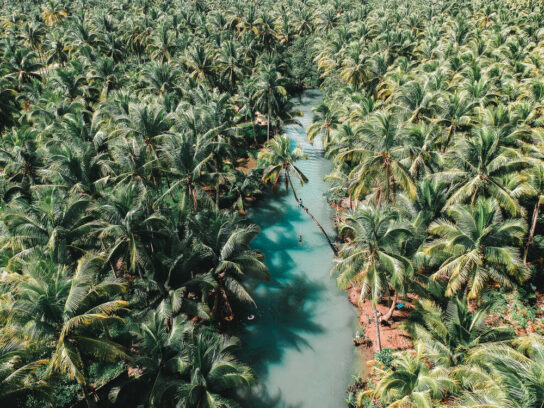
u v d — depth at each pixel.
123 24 80.69
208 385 17.27
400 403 15.52
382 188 28.16
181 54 63.94
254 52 72.69
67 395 20.50
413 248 22.06
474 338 17.08
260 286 30.05
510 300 24.94
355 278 21.22
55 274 17.47
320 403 21.19
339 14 95.06
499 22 72.81
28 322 15.16
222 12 99.19
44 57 78.00
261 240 35.84
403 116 35.62
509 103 34.56
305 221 38.50
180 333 19.14
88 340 16.39
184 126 34.47
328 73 71.44
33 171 31.86
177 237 23.33
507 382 12.53
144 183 30.19
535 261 26.83
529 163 23.09
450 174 24.97
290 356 24.05
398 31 68.38
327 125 45.50
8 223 21.52
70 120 35.44
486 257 19.81
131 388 21.17
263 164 46.81
